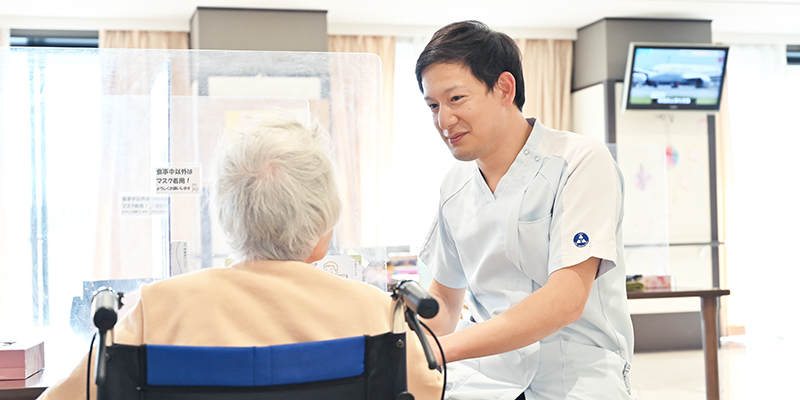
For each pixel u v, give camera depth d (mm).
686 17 5371
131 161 1419
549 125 5770
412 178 5664
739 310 5887
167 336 855
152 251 1426
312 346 830
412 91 5672
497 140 1370
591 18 5387
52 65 1402
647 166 3588
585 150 1334
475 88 1285
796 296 5953
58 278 1420
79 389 915
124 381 808
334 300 896
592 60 5543
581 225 1271
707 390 3293
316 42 5012
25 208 1407
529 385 1375
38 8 4723
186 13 4949
